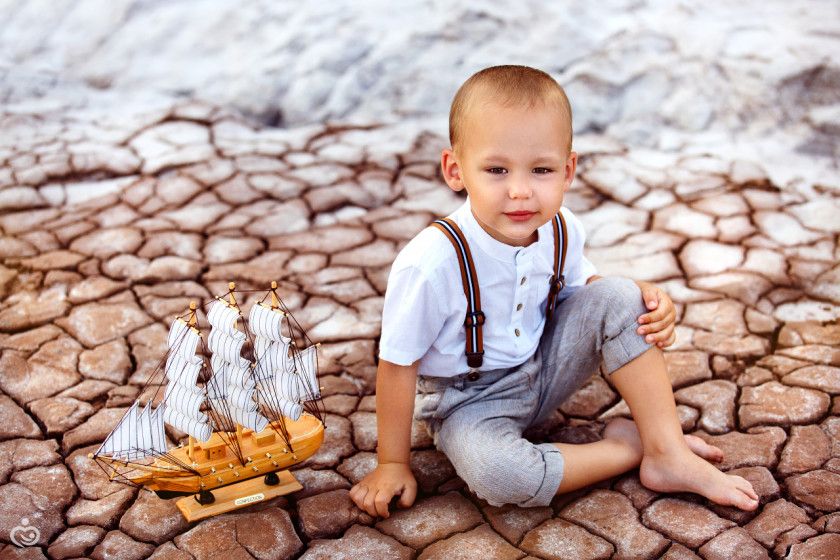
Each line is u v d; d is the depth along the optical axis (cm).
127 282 325
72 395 267
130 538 215
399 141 428
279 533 216
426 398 235
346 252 346
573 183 390
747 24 459
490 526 218
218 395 211
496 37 466
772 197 374
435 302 216
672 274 325
